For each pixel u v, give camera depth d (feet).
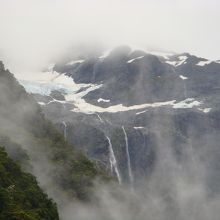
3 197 293.43
